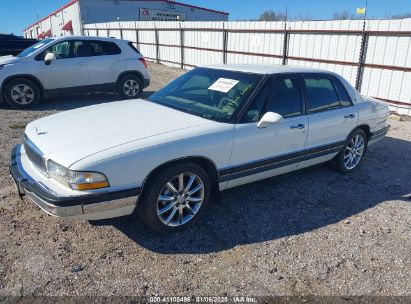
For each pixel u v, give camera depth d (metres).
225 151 3.66
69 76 9.34
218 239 3.51
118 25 27.23
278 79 4.22
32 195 3.11
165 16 39.34
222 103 4.01
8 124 7.36
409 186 4.99
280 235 3.62
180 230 3.60
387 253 3.40
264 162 4.04
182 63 19.45
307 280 2.99
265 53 13.95
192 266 3.10
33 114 8.39
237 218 3.90
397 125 8.77
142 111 4.03
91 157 2.98
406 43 9.54
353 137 5.24
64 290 2.77
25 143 3.60
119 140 3.22
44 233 3.46
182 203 3.55
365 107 5.25
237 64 4.85
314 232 3.70
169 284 2.88
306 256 3.30
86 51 9.59
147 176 3.20
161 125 3.57
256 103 3.97
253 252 3.33
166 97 4.50
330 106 4.81
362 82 10.87
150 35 22.38
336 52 11.38
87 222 3.69
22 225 3.58
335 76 5.00
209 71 4.64
